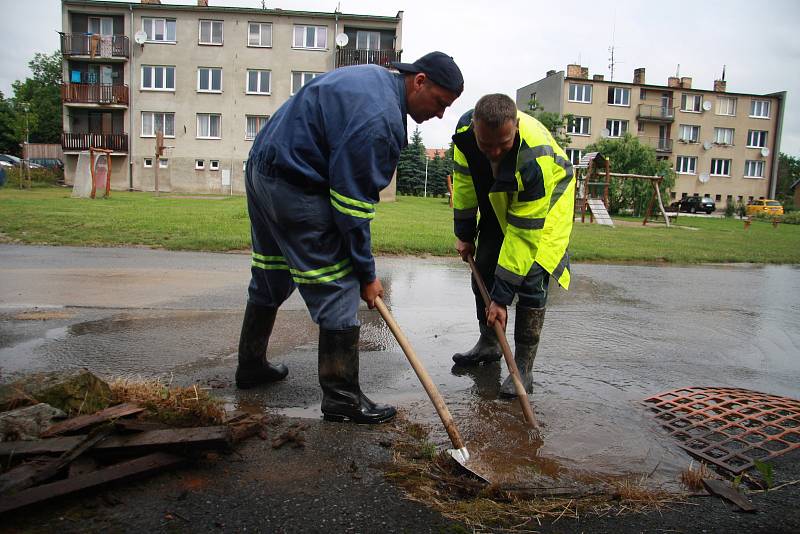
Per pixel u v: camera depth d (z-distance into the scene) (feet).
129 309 15.74
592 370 12.34
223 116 111.34
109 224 35.50
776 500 7.14
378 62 109.70
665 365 12.96
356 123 8.02
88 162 70.23
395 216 61.82
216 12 108.58
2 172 91.25
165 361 11.44
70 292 17.62
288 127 8.34
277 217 8.54
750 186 163.84
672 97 157.07
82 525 5.82
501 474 7.46
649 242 45.57
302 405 9.53
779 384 12.03
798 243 54.19
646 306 20.11
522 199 10.15
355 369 8.87
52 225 34.12
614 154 110.63
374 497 6.72
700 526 6.49
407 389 10.64
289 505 6.45
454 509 6.61
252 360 10.07
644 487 7.30
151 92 110.42
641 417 9.68
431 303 18.72
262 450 7.75
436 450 8.01
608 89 153.28
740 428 9.31
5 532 5.60
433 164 219.82
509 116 9.07
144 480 6.75
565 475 7.52
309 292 8.73
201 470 7.10
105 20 110.93
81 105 109.40
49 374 8.27
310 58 110.83
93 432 7.06
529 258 10.14
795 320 18.88
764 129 162.50
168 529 5.85
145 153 111.65
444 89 8.57
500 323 10.20
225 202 68.90
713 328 17.08
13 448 6.64
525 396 9.25
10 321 13.97
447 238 37.04
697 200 142.00
